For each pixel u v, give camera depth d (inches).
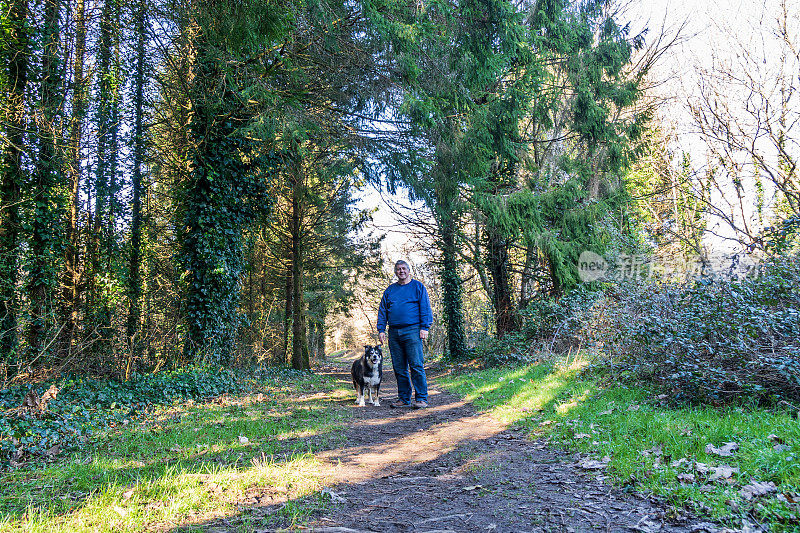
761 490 96.7
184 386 339.0
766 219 481.1
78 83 396.5
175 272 507.8
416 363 299.0
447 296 709.3
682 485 106.4
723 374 170.1
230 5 312.2
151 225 526.3
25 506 117.9
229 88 389.7
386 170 450.0
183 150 429.4
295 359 738.8
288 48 367.2
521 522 102.5
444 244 676.7
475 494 123.4
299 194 578.6
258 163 448.8
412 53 390.3
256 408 297.3
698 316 195.0
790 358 155.0
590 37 573.3
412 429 226.7
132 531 101.7
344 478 143.6
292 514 112.0
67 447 187.6
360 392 314.3
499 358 513.0
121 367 378.0
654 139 666.8
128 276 463.8
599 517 100.8
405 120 432.1
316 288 901.8
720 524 89.4
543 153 607.8
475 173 498.0
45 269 368.5
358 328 2050.9
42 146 361.4
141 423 242.2
